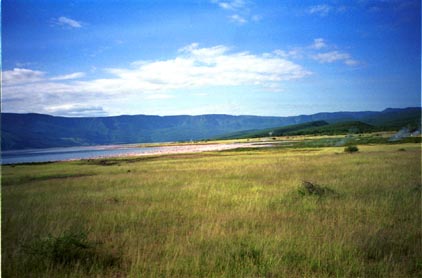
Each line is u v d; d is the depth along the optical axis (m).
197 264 5.46
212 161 31.47
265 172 19.34
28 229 7.85
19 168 32.50
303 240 6.62
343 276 5.19
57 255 5.95
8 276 5.34
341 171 17.97
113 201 11.80
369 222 8.00
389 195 10.88
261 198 11.23
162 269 5.40
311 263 5.53
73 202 11.69
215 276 5.16
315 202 10.38
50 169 29.81
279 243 6.46
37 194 13.66
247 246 6.34
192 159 37.12
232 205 10.47
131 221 8.65
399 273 5.21
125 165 32.09
